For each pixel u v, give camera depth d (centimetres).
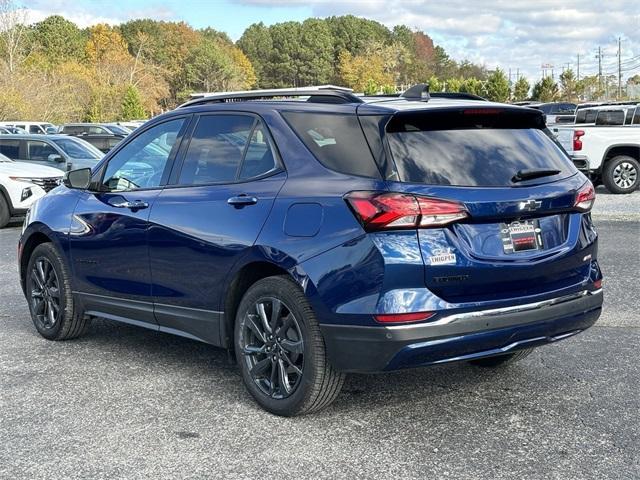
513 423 430
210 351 587
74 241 581
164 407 462
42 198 638
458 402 465
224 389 495
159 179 527
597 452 388
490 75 8350
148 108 9150
